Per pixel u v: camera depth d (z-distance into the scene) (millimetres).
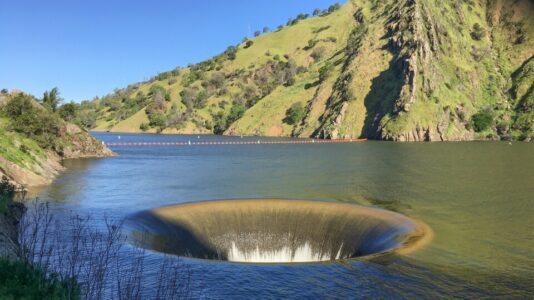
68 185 49500
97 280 14984
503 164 74000
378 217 31609
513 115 162750
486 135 159000
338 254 30406
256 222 33781
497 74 184000
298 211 34656
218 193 46625
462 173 62469
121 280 18422
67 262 19078
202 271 20719
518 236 28656
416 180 55875
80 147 90062
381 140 162500
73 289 13445
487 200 41906
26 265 13875
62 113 101938
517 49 190750
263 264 22000
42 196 41156
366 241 29344
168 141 168500
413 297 18750
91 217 32375
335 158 89188
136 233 28406
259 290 19078
